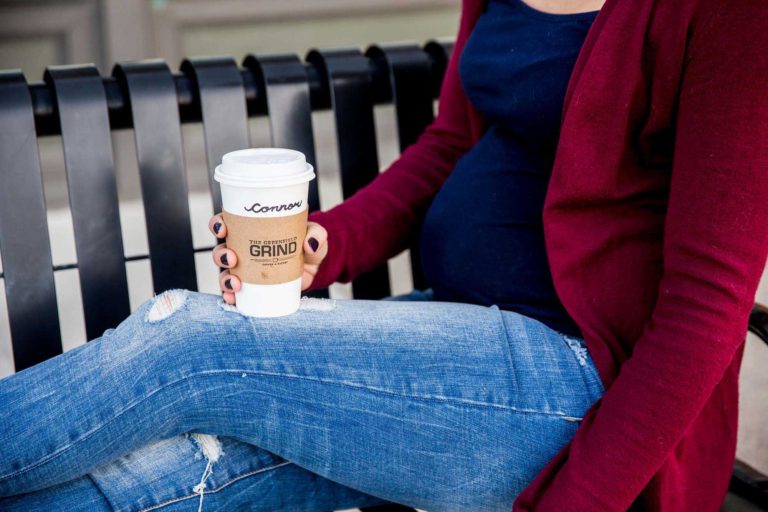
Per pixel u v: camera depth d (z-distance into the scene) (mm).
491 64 1623
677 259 1309
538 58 1541
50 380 1404
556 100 1522
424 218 1895
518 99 1566
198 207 4469
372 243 1822
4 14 4133
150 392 1381
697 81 1294
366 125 2100
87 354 1419
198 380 1397
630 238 1455
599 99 1398
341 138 2088
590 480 1323
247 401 1421
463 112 1904
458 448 1467
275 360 1425
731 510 1715
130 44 4320
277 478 1579
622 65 1380
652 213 1460
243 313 1459
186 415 1417
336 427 1448
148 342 1403
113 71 1987
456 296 1690
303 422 1442
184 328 1417
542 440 1468
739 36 1253
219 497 1531
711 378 1281
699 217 1283
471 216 1647
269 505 1593
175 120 1932
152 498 1480
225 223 1429
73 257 3977
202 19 4430
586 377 1492
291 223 1401
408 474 1489
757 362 2289
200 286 3650
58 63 4277
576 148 1431
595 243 1458
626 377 1330
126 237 4156
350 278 1829
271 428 1444
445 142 1925
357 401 1444
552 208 1478
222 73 1986
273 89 2014
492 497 1504
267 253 1403
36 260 1852
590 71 1398
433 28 4816
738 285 1271
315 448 1461
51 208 4492
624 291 1455
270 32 4559
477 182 1661
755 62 1243
